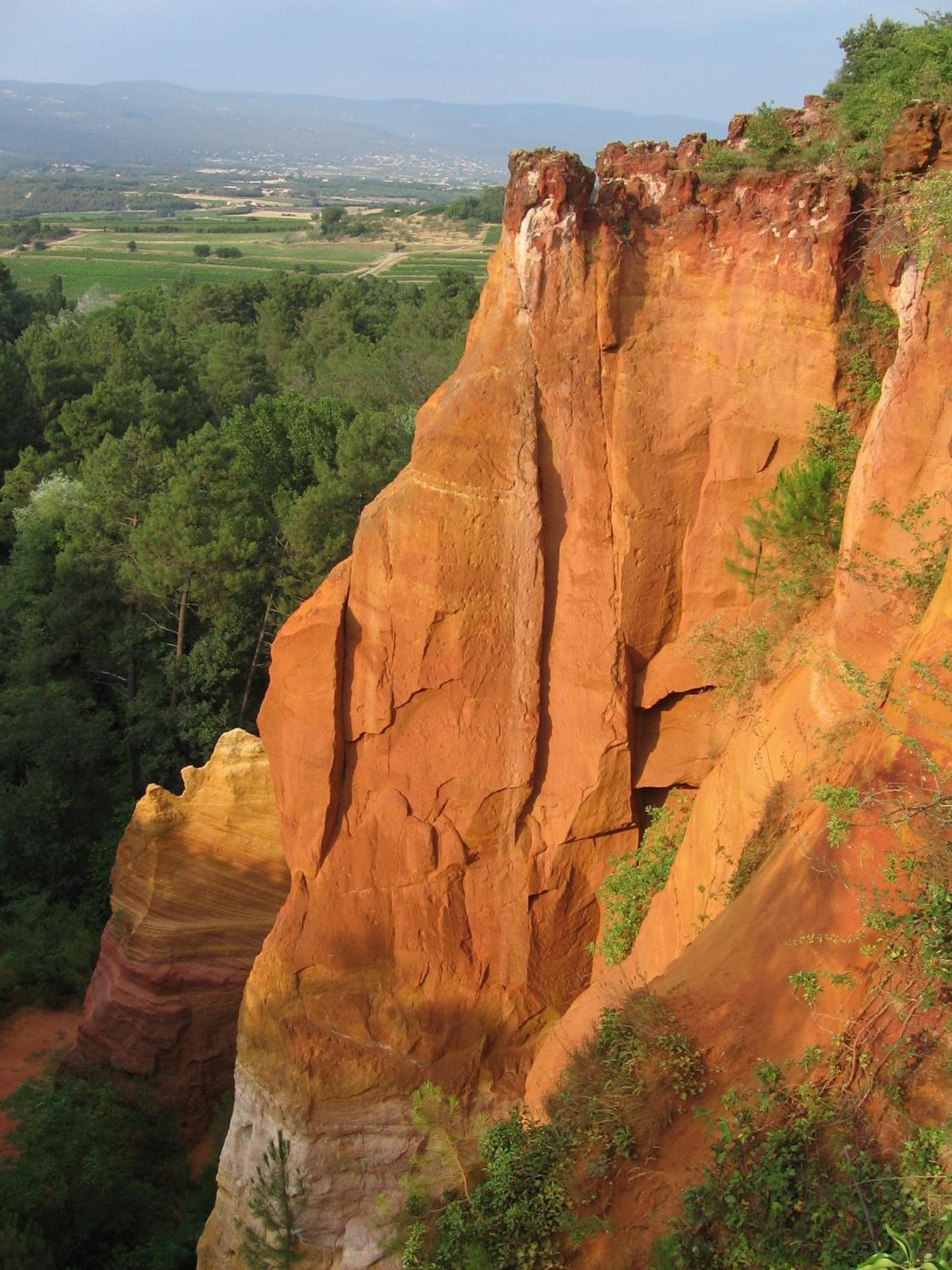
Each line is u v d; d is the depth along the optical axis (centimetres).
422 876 1488
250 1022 1554
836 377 1303
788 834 1066
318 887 1523
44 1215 1811
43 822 2942
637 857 1426
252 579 3375
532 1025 1474
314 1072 1486
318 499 3416
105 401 4588
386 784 1502
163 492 3550
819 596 1270
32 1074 2347
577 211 1343
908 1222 745
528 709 1441
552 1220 906
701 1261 795
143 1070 2141
